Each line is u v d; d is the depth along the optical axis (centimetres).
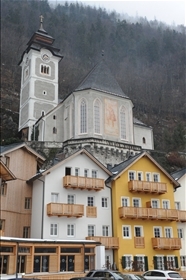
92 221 3591
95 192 3722
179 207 4184
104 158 6012
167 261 3662
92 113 6444
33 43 8950
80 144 6003
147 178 4022
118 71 16638
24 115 8694
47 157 5969
